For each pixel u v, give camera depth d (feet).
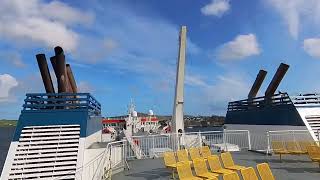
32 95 47.91
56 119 46.88
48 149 44.14
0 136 383.86
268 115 77.61
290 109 68.69
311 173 40.78
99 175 43.34
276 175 40.27
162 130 141.90
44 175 42.29
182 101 68.85
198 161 33.91
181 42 69.31
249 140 68.74
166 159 39.01
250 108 88.07
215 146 68.18
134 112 140.67
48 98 48.32
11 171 42.19
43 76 60.29
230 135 74.13
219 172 34.35
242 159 54.85
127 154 58.95
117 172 45.73
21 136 45.16
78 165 43.09
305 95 68.95
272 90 86.12
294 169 43.86
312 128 63.87
